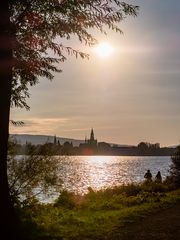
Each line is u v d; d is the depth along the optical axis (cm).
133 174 9231
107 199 2267
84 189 3791
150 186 2989
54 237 1202
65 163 1731
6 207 1110
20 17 1255
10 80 1125
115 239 1182
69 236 1234
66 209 1856
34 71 1361
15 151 1627
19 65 1294
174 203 2134
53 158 1675
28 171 1614
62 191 1875
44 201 2012
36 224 1379
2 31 1105
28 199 1623
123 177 7881
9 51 1119
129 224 1455
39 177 1641
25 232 1177
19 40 1284
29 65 1317
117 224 1434
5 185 1116
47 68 1378
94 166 14925
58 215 1652
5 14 1105
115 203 2141
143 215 1681
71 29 1314
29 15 1246
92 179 6919
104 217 1593
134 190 2798
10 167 1592
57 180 1689
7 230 1098
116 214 1678
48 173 1656
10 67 1119
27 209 1588
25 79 1396
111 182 6194
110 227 1382
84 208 1992
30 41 1288
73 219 1503
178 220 1533
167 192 2900
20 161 1614
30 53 1324
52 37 1343
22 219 1417
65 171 1761
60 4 1259
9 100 1125
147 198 2253
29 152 1638
